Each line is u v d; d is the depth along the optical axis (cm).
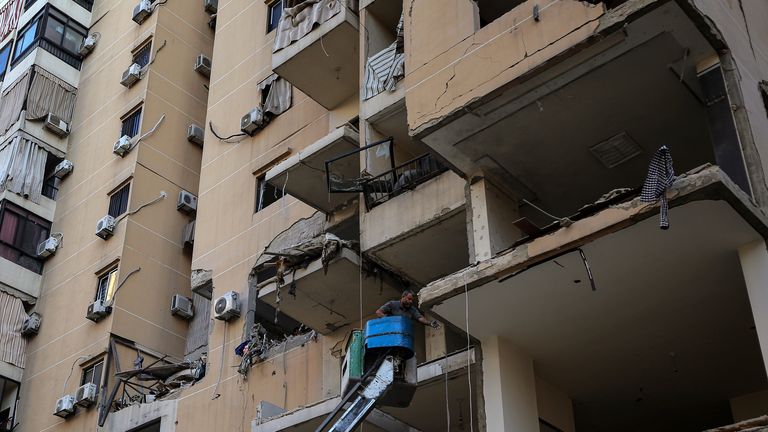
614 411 1294
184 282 2298
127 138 2403
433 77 1150
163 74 2527
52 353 2219
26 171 2506
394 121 1440
